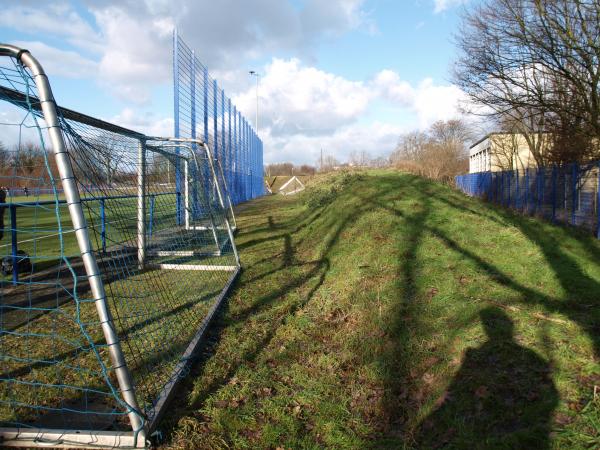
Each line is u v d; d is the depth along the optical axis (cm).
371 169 2411
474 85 1606
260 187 3884
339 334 427
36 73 249
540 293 450
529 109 1595
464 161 3775
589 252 653
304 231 1105
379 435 276
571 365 307
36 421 290
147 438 263
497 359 328
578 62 1365
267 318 484
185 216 943
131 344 406
